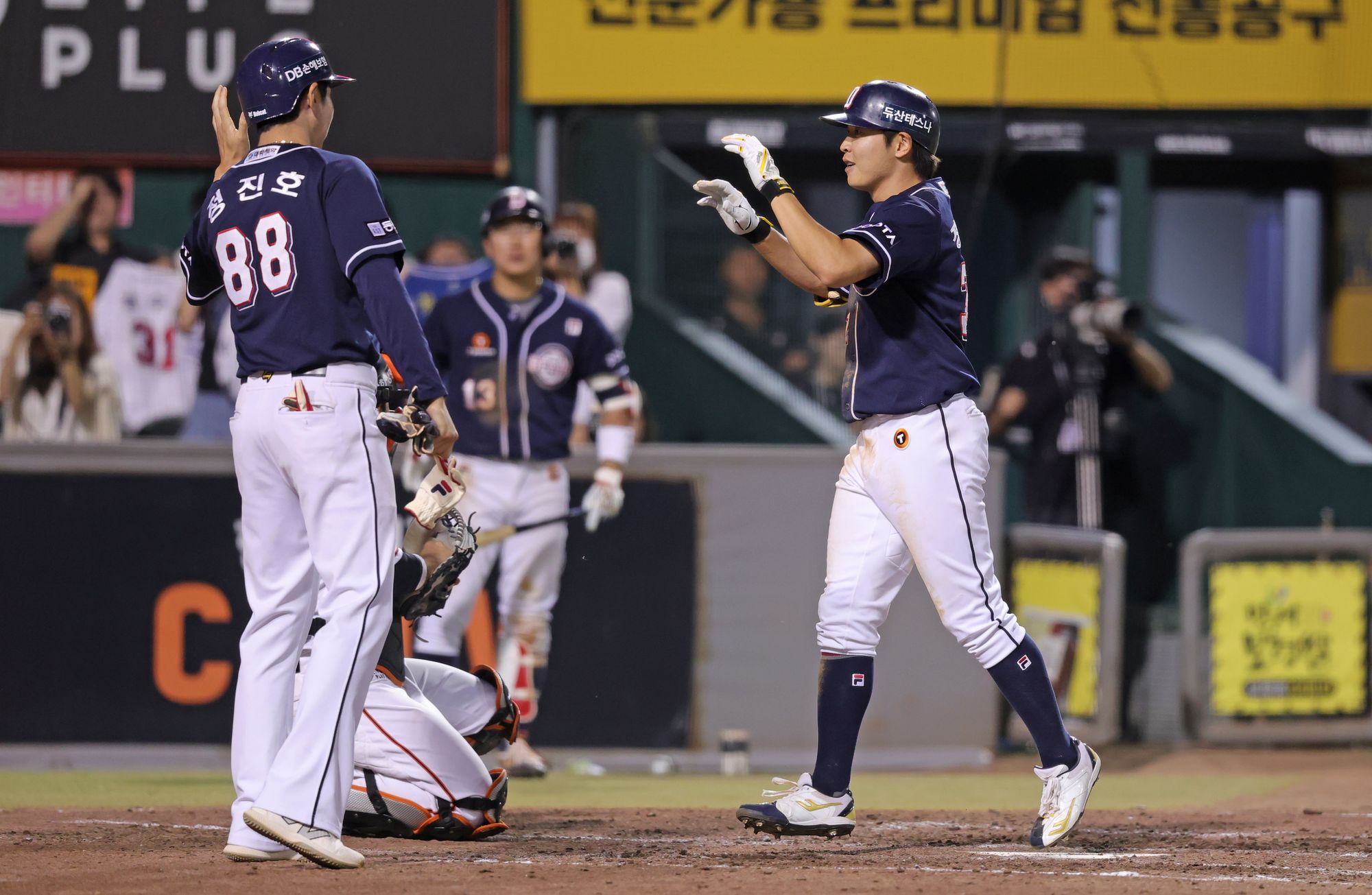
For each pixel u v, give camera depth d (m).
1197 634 28.20
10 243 32.47
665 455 24.88
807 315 33.38
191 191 33.22
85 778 22.39
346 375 13.08
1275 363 39.28
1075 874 13.02
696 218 34.03
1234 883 12.45
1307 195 38.50
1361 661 28.39
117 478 24.14
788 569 25.08
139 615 24.11
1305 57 35.91
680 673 24.81
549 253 29.73
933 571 14.36
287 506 13.45
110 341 30.69
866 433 14.63
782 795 15.56
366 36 33.50
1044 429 30.98
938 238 14.08
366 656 13.07
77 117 32.88
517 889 12.02
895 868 13.33
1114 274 37.16
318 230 13.01
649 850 14.55
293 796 12.72
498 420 22.61
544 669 23.20
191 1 33.03
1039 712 14.60
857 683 15.04
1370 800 20.28
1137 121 35.69
